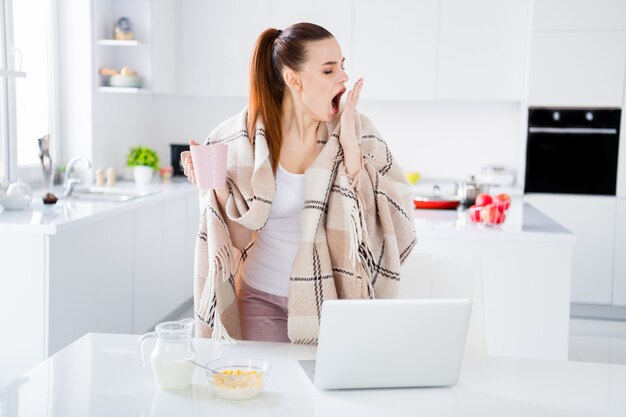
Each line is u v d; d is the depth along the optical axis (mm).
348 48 5129
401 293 1886
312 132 1754
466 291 1855
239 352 1551
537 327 2994
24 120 3949
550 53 4844
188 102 5625
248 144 1732
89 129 4305
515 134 5434
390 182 1805
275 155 1732
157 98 5629
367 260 1690
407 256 1783
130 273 3631
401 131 5551
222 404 1258
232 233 1767
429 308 1314
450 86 5086
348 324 1293
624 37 4766
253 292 1783
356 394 1325
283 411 1231
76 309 3012
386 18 5078
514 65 5031
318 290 1674
